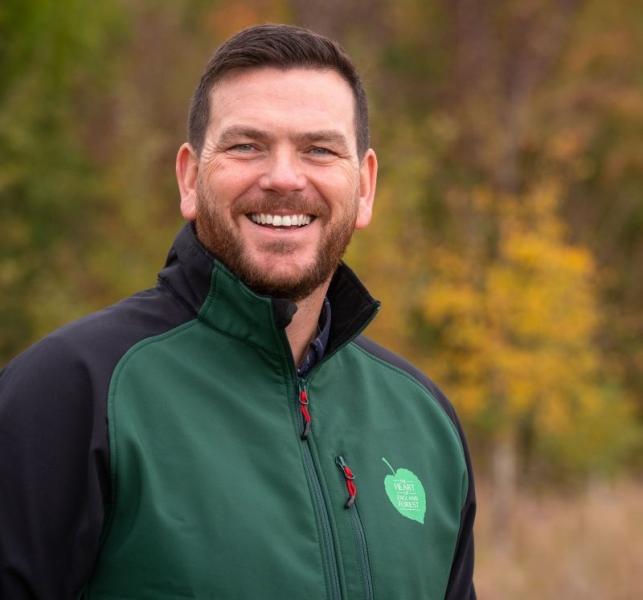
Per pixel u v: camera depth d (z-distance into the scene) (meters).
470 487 6.58
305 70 5.86
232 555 5.27
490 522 31.23
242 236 5.78
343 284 6.19
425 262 33.28
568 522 28.78
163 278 6.04
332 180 5.85
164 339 5.68
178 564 5.18
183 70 43.75
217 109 5.86
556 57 47.25
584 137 46.84
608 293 52.69
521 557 26.11
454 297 30.59
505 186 42.31
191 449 5.40
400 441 6.23
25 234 33.34
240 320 5.74
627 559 23.86
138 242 34.50
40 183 34.25
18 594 5.12
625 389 48.69
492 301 30.69
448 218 42.22
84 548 5.16
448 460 6.41
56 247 35.03
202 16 45.59
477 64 45.66
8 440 5.25
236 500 5.38
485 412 32.62
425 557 5.97
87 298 34.53
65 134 35.56
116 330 5.62
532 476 43.03
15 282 32.59
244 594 5.24
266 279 5.77
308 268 5.83
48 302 31.56
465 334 30.77
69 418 5.29
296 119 5.75
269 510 5.45
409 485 6.06
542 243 30.39
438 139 38.50
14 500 5.18
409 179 32.16
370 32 47.09
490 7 45.84
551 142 39.75
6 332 32.31
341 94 5.96
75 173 35.62
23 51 33.12
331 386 6.16
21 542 5.15
